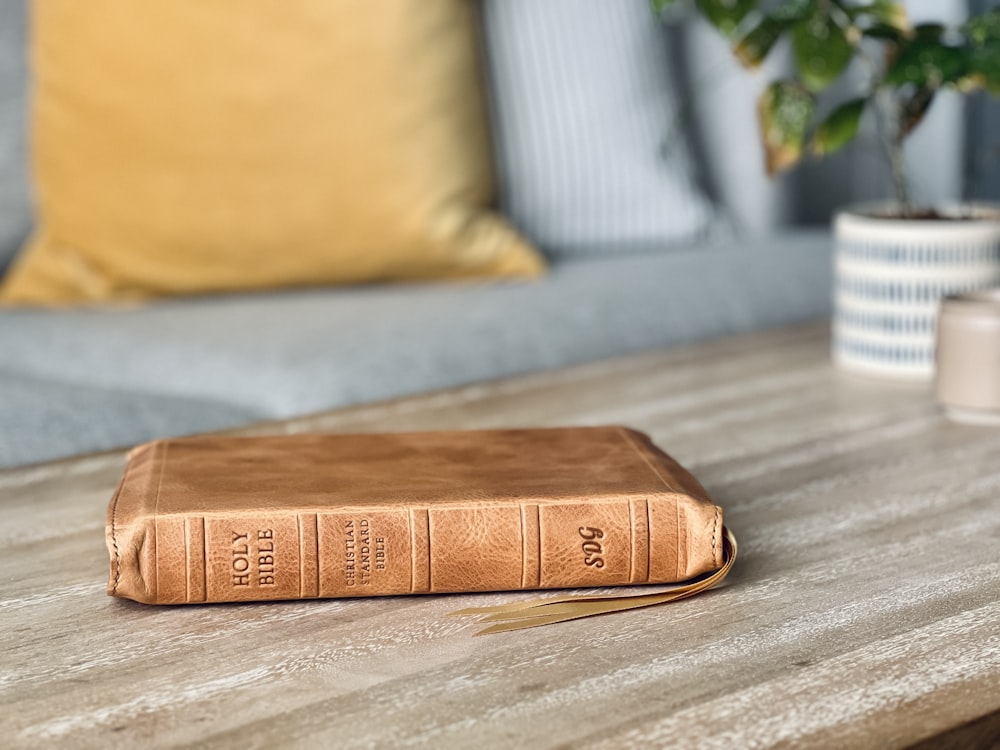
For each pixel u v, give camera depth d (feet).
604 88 5.28
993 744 1.56
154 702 1.61
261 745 1.50
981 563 2.07
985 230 3.28
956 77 3.04
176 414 3.26
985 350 2.88
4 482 2.56
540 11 5.15
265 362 3.66
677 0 5.76
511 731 1.52
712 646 1.76
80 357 4.02
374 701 1.61
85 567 2.09
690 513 1.91
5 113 4.85
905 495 2.42
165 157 4.55
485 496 1.90
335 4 4.50
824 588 1.97
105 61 4.56
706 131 5.94
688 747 1.48
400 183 4.56
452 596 1.94
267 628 1.83
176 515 1.84
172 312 4.46
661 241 5.51
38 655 1.75
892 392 3.23
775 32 3.26
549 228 5.28
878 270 3.34
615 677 1.67
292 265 4.65
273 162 4.54
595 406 3.11
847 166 6.30
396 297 4.54
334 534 1.87
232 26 4.51
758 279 4.79
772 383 3.34
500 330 3.99
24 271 4.73
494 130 5.14
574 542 1.90
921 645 1.76
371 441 2.23
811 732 1.51
